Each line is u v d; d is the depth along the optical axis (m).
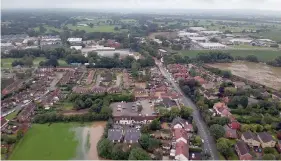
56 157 163.62
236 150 168.62
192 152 168.12
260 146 175.00
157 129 195.75
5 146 171.75
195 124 196.38
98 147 167.50
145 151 161.25
